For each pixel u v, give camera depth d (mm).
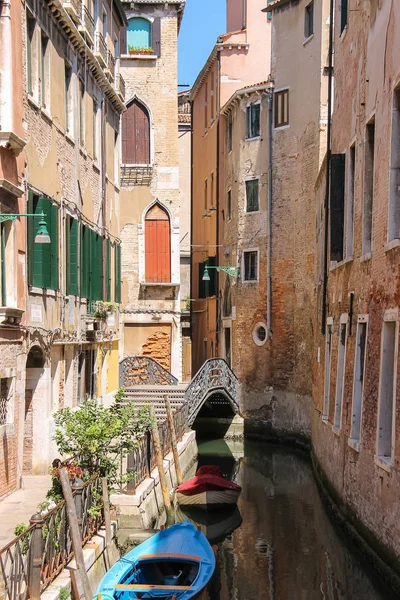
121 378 26766
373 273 13344
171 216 29219
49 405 16297
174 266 29172
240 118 31406
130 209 29172
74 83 18906
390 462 11602
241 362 30766
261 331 30281
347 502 14852
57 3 16438
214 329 35500
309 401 26891
